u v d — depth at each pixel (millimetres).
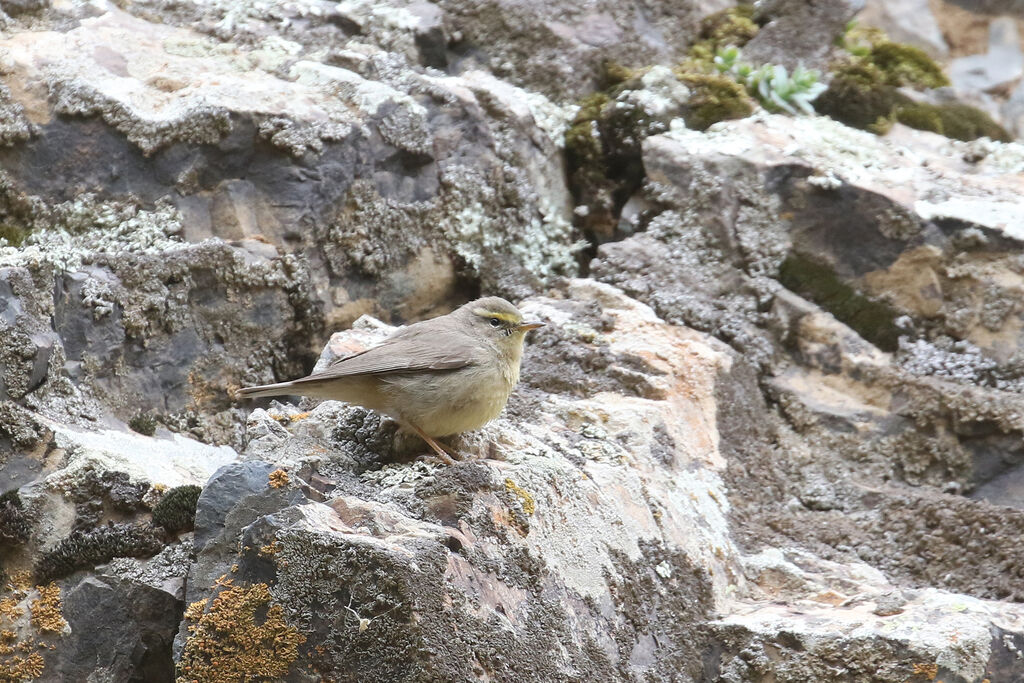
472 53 13969
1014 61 17203
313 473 7520
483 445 8547
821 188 12344
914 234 11992
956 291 11914
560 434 9555
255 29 12492
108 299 9703
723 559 9422
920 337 11984
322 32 12867
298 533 6480
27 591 8062
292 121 11000
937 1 17469
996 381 11523
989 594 9875
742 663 8344
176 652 6621
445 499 7320
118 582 7879
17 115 10617
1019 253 11758
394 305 11727
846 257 12266
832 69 14797
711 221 12531
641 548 8641
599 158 13531
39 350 8883
